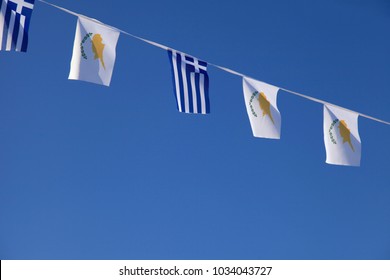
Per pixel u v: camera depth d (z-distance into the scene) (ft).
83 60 14.78
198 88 17.06
